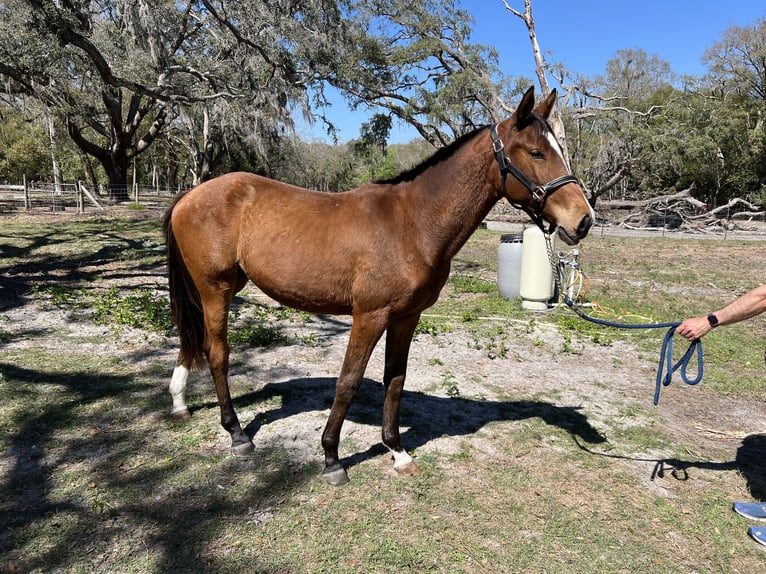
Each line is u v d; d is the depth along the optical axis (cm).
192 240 325
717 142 3108
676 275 1170
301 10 1695
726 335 709
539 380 513
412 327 317
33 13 1046
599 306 816
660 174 3503
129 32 1555
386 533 266
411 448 356
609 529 280
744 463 359
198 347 369
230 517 271
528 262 784
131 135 2661
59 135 2612
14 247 1141
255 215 315
